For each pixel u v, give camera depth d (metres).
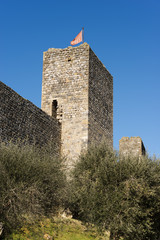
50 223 17.72
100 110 31.28
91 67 30.67
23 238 14.70
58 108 29.77
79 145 28.02
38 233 15.80
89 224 19.27
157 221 19.08
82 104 29.14
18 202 14.91
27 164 16.47
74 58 30.80
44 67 31.72
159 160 19.88
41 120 25.72
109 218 17.23
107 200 17.58
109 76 34.59
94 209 17.83
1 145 17.02
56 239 16.31
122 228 16.81
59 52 31.58
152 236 18.66
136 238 17.31
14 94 22.39
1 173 15.22
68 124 28.98
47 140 26.31
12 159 16.09
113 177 18.48
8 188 14.95
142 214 17.20
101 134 30.72
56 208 18.67
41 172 17.09
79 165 21.05
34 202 15.84
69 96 29.81
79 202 19.33
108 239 18.70
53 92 30.56
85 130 28.27
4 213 14.55
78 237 17.53
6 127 21.14
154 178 18.61
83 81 29.75
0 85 20.97
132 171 18.52
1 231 14.00
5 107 21.27
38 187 16.31
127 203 17.11
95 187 18.45
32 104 24.58
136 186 17.36
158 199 18.20
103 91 32.62
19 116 22.70
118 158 19.80
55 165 19.00
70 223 19.16
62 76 30.70
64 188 18.66
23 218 15.70
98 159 20.86
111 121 33.53
